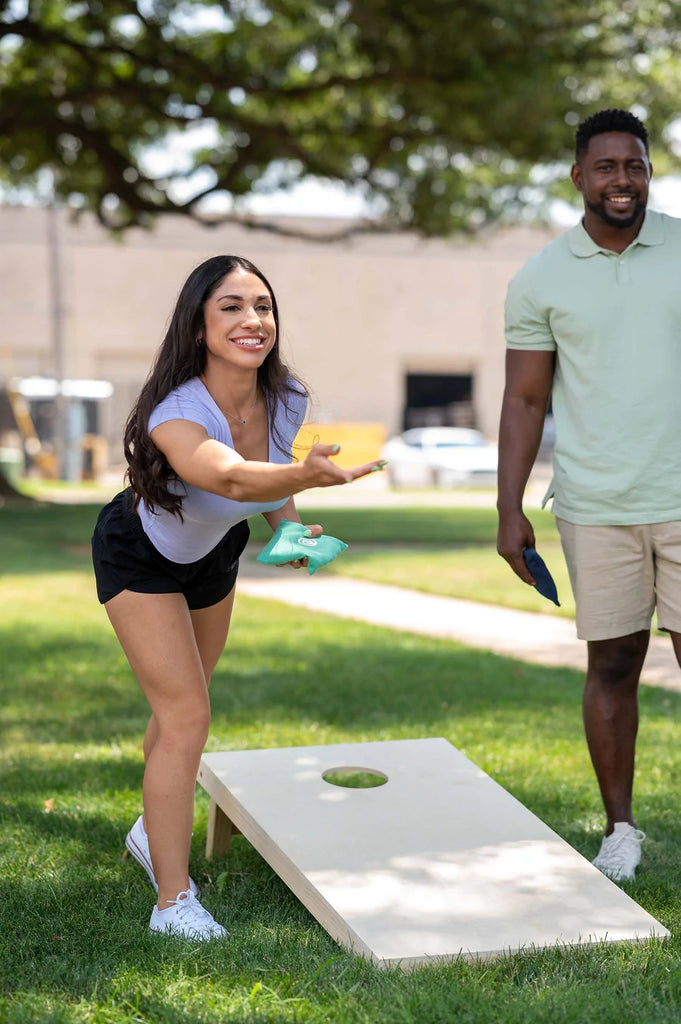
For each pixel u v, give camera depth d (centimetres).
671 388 351
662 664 714
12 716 570
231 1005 263
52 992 273
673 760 492
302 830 325
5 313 3491
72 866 360
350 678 656
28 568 1198
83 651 743
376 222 1984
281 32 1609
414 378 3869
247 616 892
